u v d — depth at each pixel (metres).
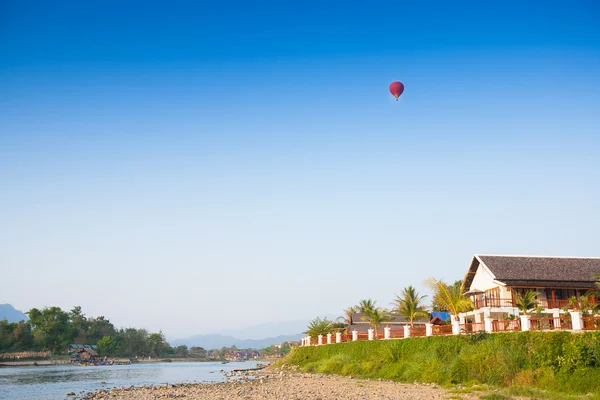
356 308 95.12
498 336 35.72
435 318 68.88
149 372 88.81
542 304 50.81
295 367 68.44
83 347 178.75
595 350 28.58
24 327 162.50
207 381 59.19
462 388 32.69
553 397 26.83
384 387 36.06
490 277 53.84
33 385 53.56
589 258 57.03
